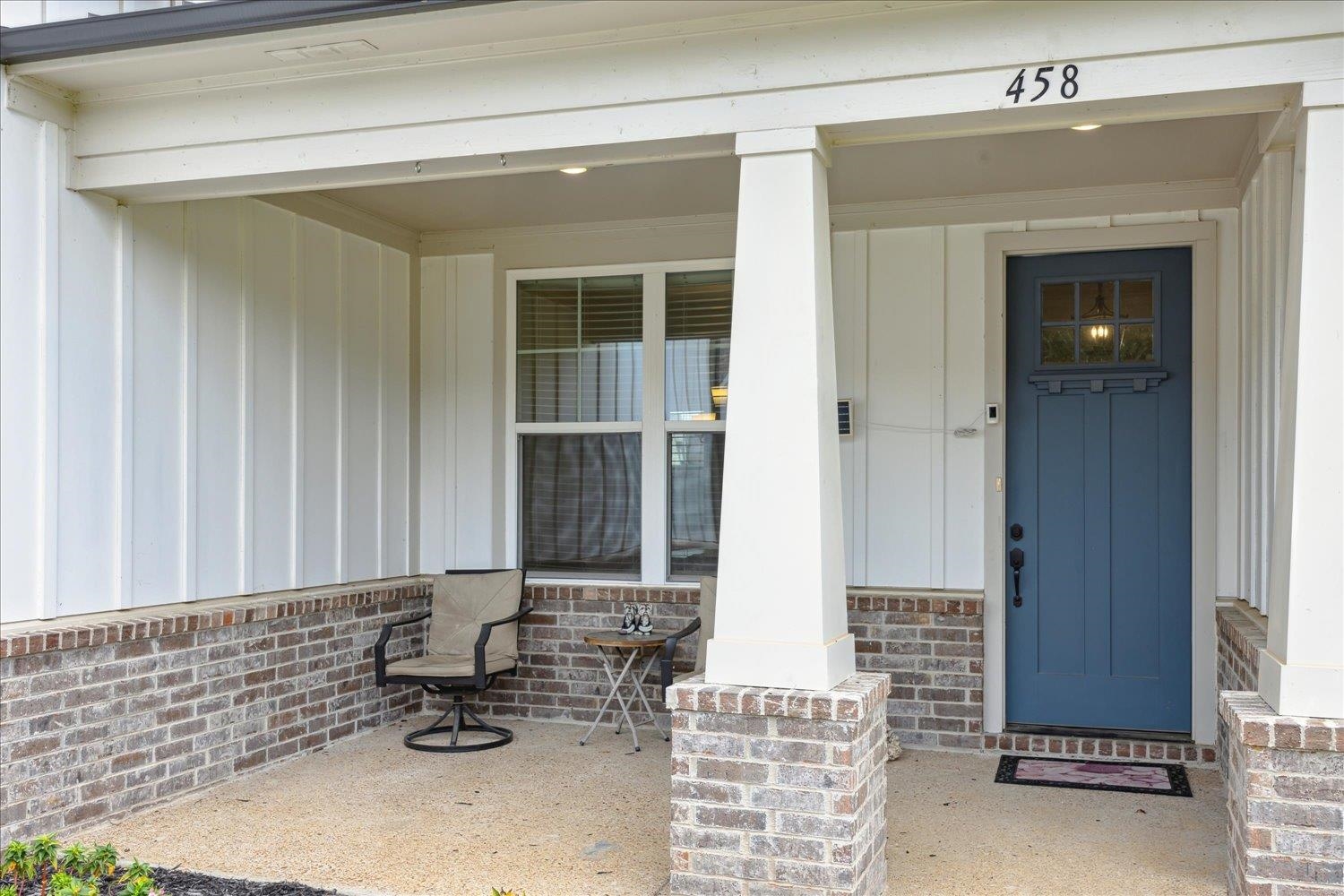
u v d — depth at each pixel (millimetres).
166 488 5301
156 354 5258
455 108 4254
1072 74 3645
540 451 7125
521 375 7148
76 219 4867
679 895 3748
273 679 5785
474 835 4648
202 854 4406
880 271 6426
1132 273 6129
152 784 5035
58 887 3213
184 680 5223
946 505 6289
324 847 4492
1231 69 3527
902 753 6051
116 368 5047
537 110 4148
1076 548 6195
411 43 4195
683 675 6625
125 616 5035
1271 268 4758
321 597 6117
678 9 3854
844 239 6484
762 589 3811
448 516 7250
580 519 7039
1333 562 3443
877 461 6414
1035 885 4062
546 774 5625
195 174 4672
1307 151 3486
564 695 6863
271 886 4027
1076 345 6215
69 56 4477
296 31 4160
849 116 3826
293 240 6152
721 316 6758
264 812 4973
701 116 3973
